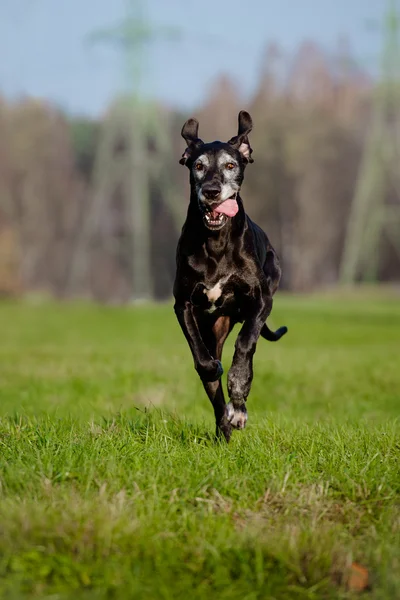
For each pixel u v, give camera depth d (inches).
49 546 171.8
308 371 607.8
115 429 268.7
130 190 2583.7
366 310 1636.3
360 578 171.8
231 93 2778.1
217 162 271.6
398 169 2367.1
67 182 2903.5
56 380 559.2
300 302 2033.7
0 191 2805.1
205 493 202.1
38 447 234.2
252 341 263.9
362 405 457.4
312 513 198.5
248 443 245.6
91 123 3080.7
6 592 156.3
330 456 232.4
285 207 2731.3
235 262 269.4
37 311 1732.3
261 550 175.5
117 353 762.8
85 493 194.1
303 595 167.0
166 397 466.0
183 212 2672.2
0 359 724.0
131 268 2687.0
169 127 2753.4
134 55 2011.6
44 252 2815.0
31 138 2869.1
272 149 2704.2
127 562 168.2
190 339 269.0
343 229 2733.8
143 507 190.2
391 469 223.8
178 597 162.1
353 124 2751.0
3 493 195.9
